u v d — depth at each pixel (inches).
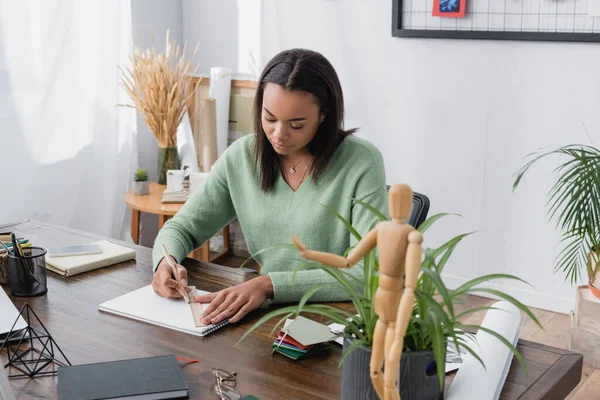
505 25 123.5
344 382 45.8
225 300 64.3
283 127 67.1
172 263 70.4
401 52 134.2
